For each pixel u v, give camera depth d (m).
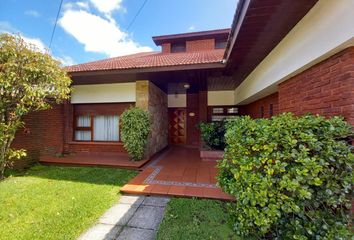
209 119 9.91
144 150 6.80
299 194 2.17
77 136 8.11
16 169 5.88
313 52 2.69
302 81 3.28
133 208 3.61
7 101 4.64
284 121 2.53
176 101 10.55
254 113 7.96
